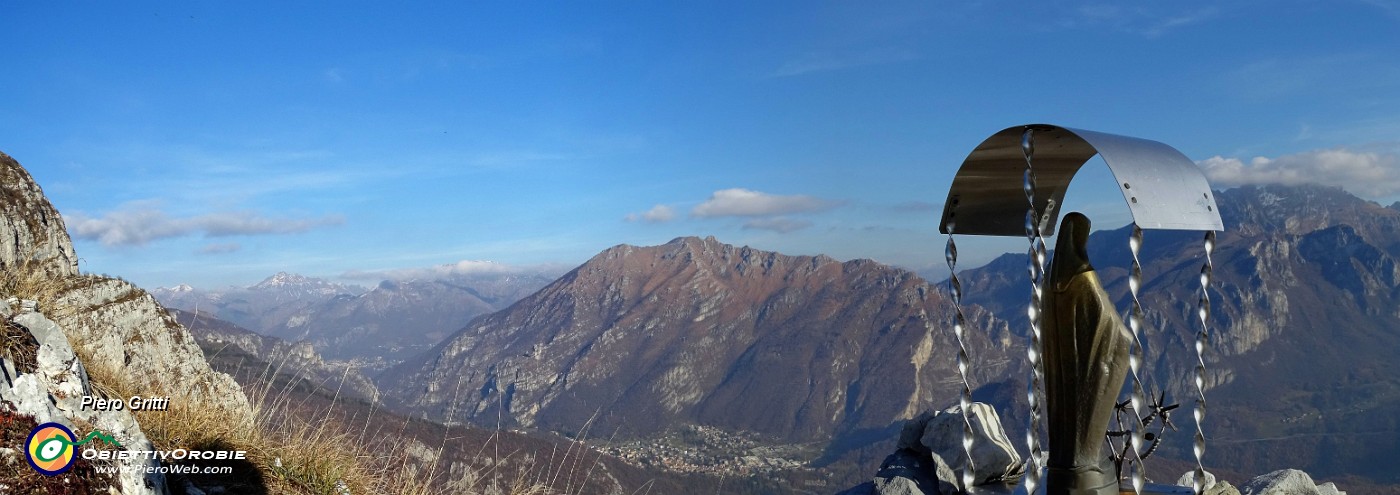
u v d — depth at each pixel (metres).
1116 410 1.93
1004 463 2.57
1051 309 1.95
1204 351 1.70
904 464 2.72
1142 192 1.62
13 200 3.48
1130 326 1.67
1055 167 2.17
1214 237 1.71
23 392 1.78
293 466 2.42
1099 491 1.93
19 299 2.66
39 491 1.64
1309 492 2.54
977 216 2.30
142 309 3.32
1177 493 2.07
